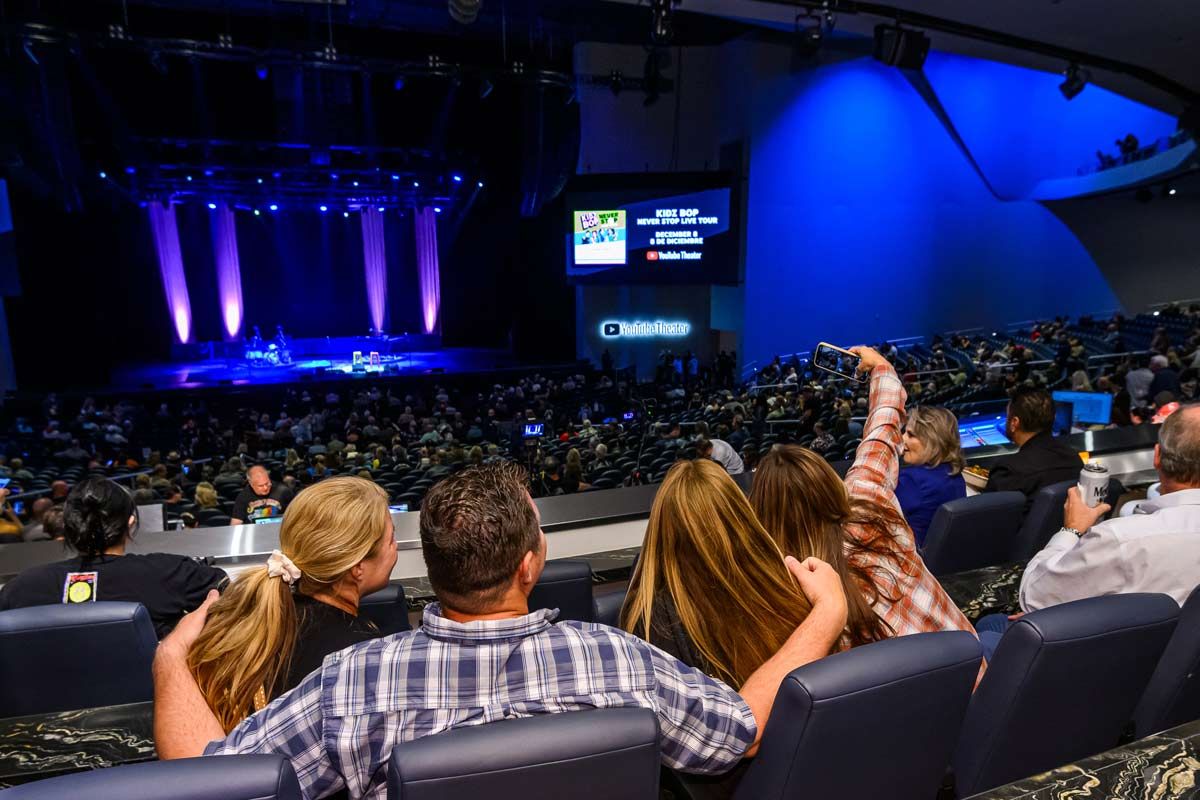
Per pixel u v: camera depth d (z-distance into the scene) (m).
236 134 17.44
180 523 5.07
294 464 9.07
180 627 1.26
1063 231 18.11
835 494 1.51
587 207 15.79
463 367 19.86
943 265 17.73
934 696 1.18
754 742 1.12
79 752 1.41
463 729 0.93
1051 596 1.79
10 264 17.31
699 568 1.31
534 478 7.08
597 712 0.96
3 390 17.22
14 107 13.04
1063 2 8.84
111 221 19.64
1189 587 1.60
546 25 14.76
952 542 2.35
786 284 16.67
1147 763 1.18
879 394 2.07
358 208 20.41
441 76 12.88
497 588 1.02
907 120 16.89
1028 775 1.39
